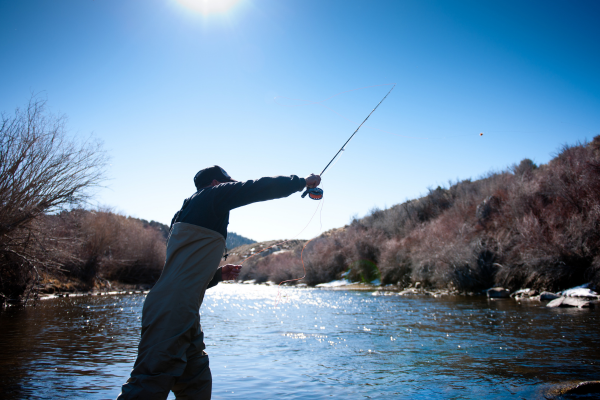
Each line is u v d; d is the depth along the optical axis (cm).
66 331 680
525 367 414
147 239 2792
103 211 2206
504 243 1608
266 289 2689
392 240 2638
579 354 468
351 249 3016
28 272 1177
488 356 470
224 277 288
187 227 236
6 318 862
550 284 1305
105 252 2236
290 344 576
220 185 247
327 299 1578
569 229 1298
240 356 495
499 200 1930
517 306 1049
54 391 335
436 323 773
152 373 205
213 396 332
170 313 217
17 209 1058
